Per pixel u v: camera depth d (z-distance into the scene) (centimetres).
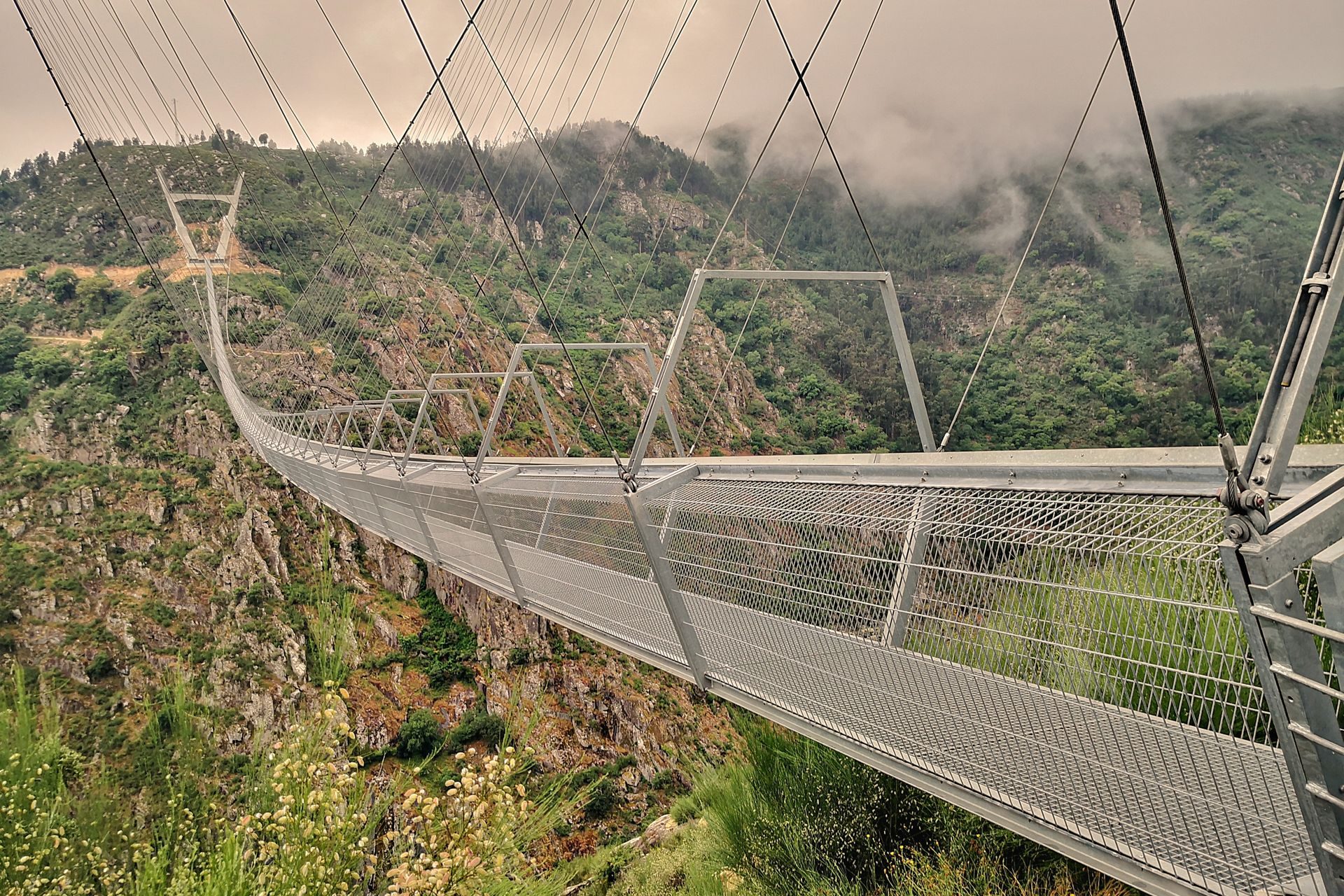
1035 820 213
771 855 474
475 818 531
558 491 440
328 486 1268
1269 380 131
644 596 359
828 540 259
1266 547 125
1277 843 163
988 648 211
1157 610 176
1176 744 175
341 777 516
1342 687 121
